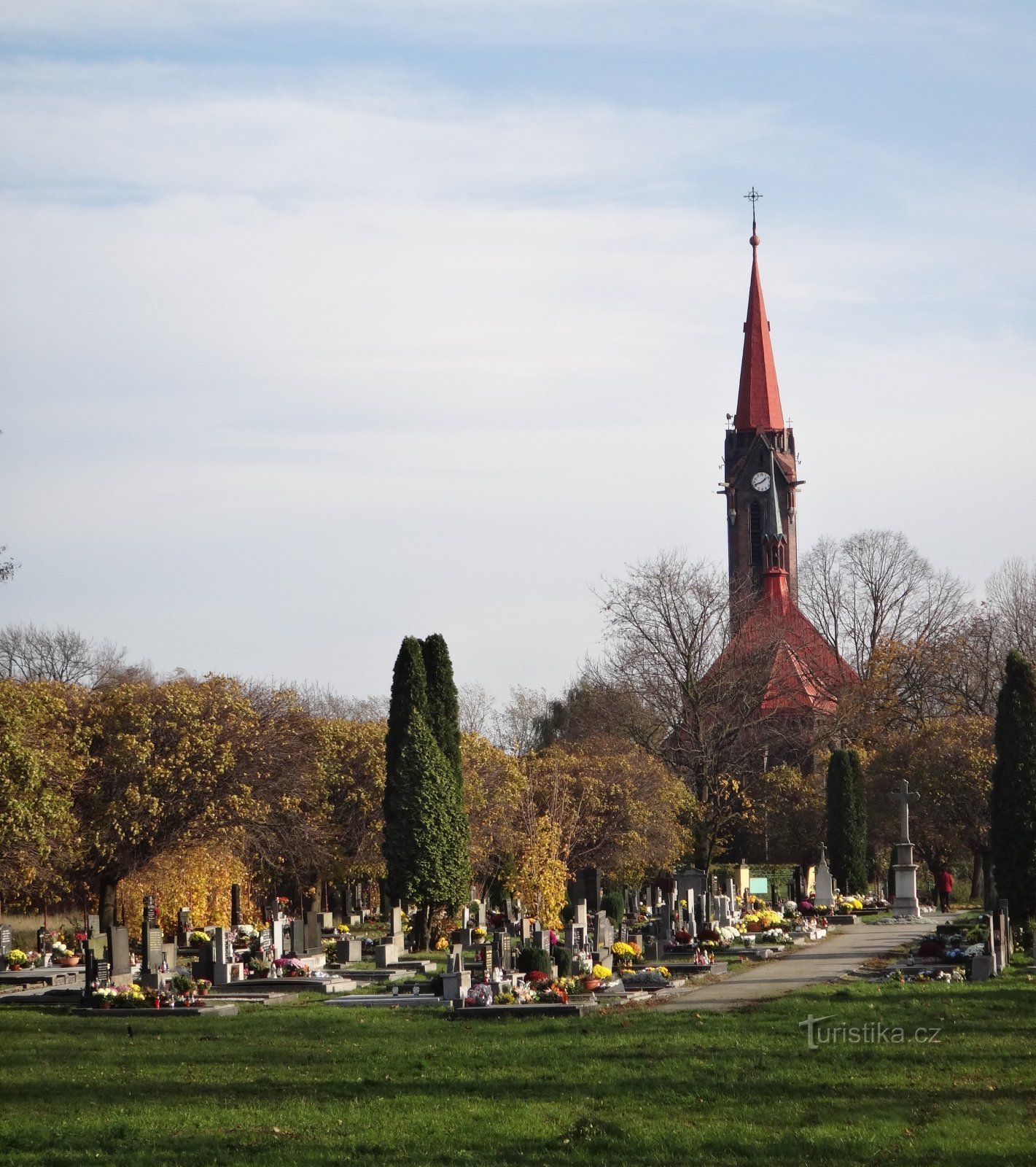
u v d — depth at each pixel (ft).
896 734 298.76
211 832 182.50
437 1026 106.63
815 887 252.83
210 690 192.54
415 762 186.39
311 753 208.33
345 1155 63.26
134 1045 98.94
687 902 195.11
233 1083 81.82
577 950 146.00
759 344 471.21
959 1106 70.59
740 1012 106.63
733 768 300.61
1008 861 157.48
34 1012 122.31
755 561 463.01
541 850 209.15
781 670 354.13
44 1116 73.05
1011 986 119.03
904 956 154.51
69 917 214.69
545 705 377.30
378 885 265.75
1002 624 316.19
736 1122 68.80
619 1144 64.69
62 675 418.51
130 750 172.96
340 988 136.77
